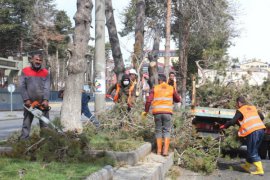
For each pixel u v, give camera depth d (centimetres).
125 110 1089
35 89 840
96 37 1229
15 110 4028
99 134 992
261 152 1229
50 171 622
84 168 658
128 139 996
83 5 962
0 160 682
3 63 3822
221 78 1363
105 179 639
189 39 2767
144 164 829
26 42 5997
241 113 981
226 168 1031
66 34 6412
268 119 1161
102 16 1229
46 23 5994
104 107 1203
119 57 1513
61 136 760
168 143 951
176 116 1055
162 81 981
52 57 6981
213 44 2141
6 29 5359
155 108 968
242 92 1255
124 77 1130
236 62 1448
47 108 851
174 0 2653
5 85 4153
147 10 2825
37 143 743
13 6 5566
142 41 1731
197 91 1278
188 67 3309
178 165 1009
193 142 1038
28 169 624
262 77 1474
